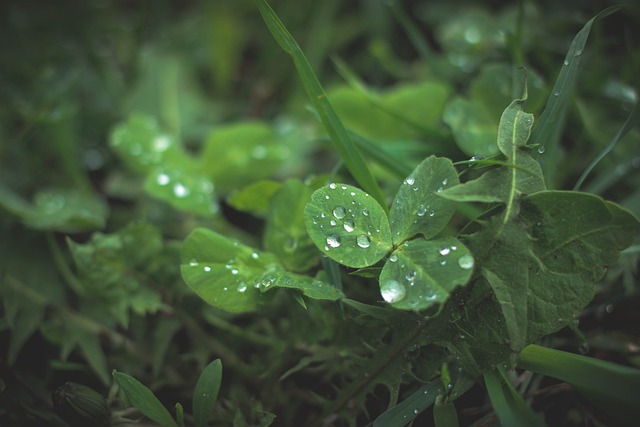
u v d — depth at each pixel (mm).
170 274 217
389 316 183
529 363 178
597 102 262
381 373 188
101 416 190
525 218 174
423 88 265
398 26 363
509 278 171
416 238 176
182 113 321
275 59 349
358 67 354
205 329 221
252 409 198
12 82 292
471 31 299
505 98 238
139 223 218
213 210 242
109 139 308
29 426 203
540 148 193
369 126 268
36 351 225
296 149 285
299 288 178
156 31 368
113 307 213
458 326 179
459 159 235
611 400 172
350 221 176
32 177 281
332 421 198
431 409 194
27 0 356
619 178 236
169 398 213
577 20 279
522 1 235
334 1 352
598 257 171
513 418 174
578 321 207
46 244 235
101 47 350
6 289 222
